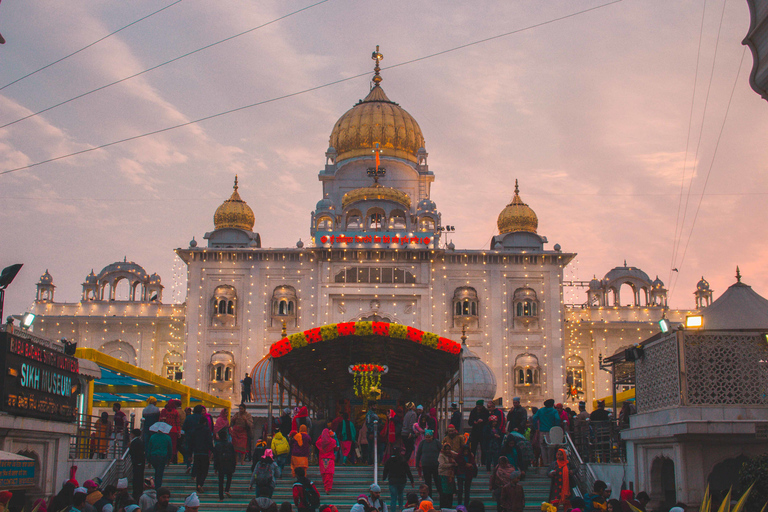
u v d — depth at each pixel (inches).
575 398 2274.9
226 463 759.7
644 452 746.2
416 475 877.8
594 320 2373.3
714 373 672.4
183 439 821.2
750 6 462.0
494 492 681.0
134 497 719.1
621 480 784.3
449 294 2208.4
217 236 2330.2
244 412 917.8
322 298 2161.7
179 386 1418.6
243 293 2198.6
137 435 826.2
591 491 819.4
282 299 2161.7
